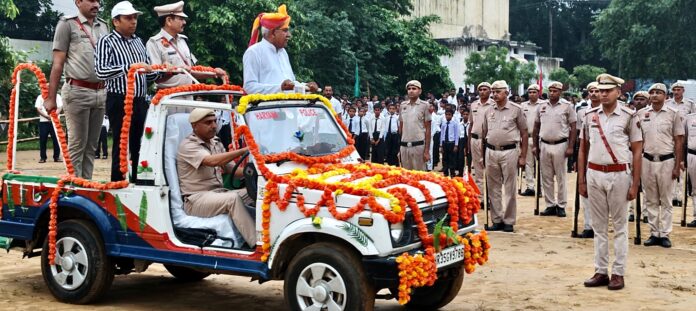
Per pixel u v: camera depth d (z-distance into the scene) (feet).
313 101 24.88
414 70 118.62
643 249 35.63
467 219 22.91
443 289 23.98
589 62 216.33
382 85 113.19
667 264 32.09
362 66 110.83
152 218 23.11
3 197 26.14
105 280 24.35
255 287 27.84
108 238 23.84
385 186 21.29
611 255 34.14
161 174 23.15
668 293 26.86
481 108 47.06
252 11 84.48
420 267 20.16
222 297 26.32
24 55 85.92
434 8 149.69
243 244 22.49
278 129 23.31
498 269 30.83
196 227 22.93
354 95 104.58
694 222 42.34
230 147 25.30
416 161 45.55
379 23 113.50
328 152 24.53
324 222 20.49
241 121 22.44
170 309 24.56
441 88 120.37
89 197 24.30
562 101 45.50
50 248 24.62
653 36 139.03
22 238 25.73
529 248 35.53
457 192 22.80
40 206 25.27
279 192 21.39
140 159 23.41
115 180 27.35
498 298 26.08
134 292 26.86
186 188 23.67
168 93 23.62
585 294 26.66
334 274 20.65
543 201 52.60
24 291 26.48
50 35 121.19
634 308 24.81
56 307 24.43
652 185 36.27
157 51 29.09
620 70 147.54
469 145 48.11
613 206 27.37
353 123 75.41
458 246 22.20
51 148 88.84
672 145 36.55
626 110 27.17
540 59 163.12
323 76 105.40
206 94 24.77
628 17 142.92
